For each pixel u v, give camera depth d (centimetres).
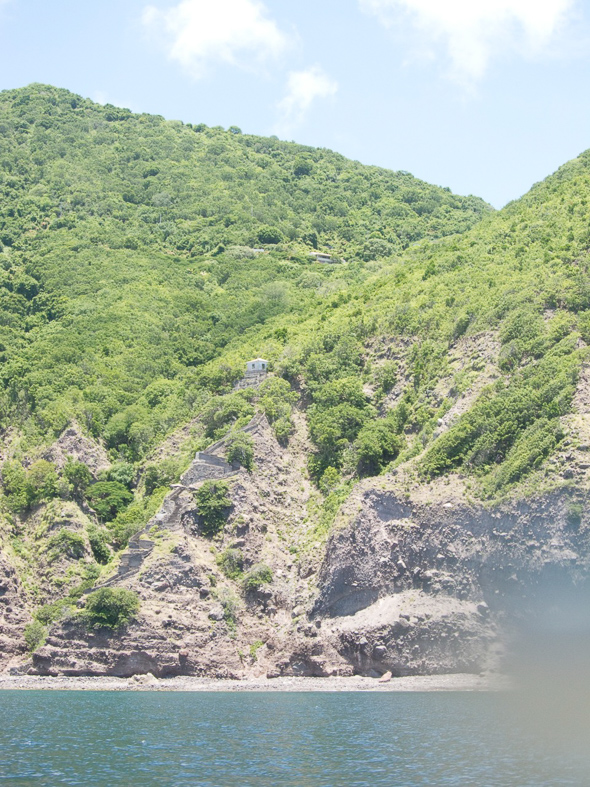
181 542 15125
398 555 14275
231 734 10038
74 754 9162
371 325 19925
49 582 15875
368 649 13525
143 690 13250
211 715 11131
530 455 14175
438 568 13975
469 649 13175
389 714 11081
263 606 14725
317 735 9938
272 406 18212
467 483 14588
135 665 13788
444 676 13138
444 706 11550
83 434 19612
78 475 18025
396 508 14675
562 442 14088
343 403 18075
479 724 10475
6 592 15225
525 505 13638
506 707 11456
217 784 8144
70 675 13850
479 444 15025
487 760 8881
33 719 10869
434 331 18738
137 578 14562
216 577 14950
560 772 8431
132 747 9450
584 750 9244
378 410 18062
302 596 14762
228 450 16762
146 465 18838
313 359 19450
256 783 8188
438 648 13300
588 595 12700
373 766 8706
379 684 13075
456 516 14125
